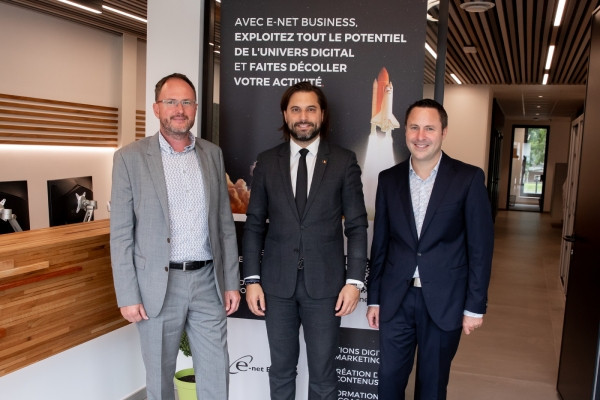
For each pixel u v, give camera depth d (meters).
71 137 7.82
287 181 2.40
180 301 2.33
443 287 2.21
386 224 2.38
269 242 2.44
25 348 2.31
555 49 7.17
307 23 2.86
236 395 3.14
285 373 2.50
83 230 2.85
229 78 2.97
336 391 2.52
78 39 7.83
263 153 2.53
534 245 10.23
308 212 2.35
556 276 7.35
